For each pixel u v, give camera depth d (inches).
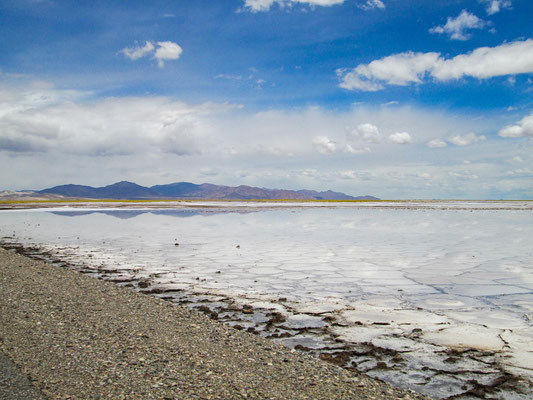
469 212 2158.0
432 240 832.9
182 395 164.9
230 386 176.7
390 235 940.0
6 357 198.7
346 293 385.1
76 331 244.5
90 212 2112.5
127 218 1595.7
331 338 261.4
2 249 653.9
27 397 157.3
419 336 265.0
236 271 496.1
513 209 2556.6
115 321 269.9
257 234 959.6
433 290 396.8
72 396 159.9
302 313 317.7
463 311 323.6
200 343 234.7
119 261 567.5
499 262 561.6
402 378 202.4
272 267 523.5
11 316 270.2
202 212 2148.1
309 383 185.5
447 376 204.8
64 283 390.0
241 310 324.8
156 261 568.7
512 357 229.1
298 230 1071.0
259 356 218.8
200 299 360.8
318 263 554.9
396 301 354.9
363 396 174.7
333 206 3304.6
